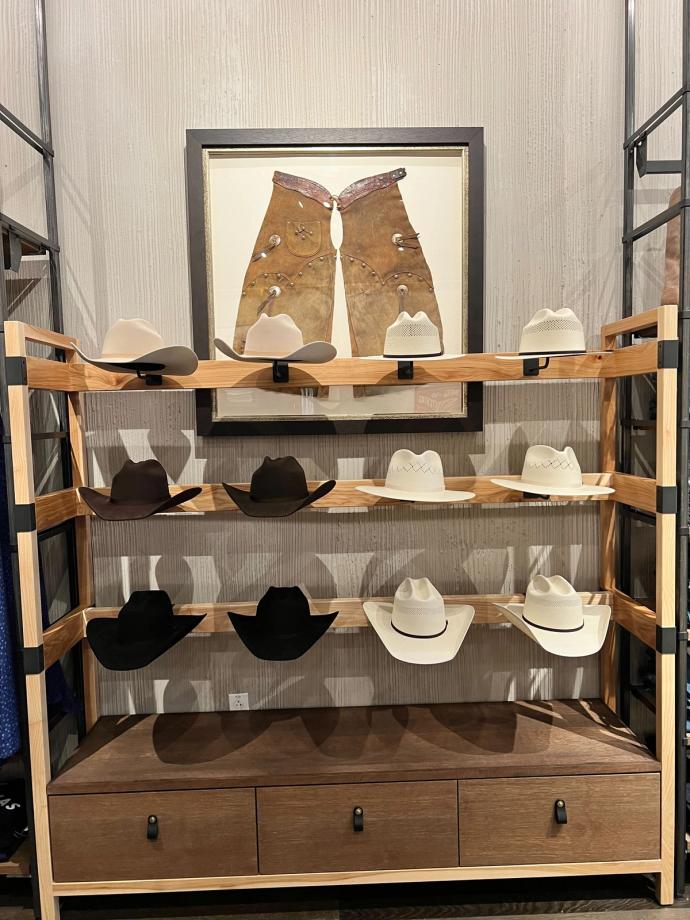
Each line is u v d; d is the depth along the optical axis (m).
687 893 1.49
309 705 1.73
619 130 1.67
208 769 1.43
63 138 1.63
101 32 1.62
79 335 1.66
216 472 1.69
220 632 1.66
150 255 1.65
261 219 1.63
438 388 1.67
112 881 1.42
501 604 1.64
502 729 1.58
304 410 1.66
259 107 1.63
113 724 1.65
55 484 1.71
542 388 1.70
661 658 1.42
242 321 1.65
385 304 1.66
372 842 1.42
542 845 1.44
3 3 1.62
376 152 1.62
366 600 1.64
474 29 1.64
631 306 1.65
